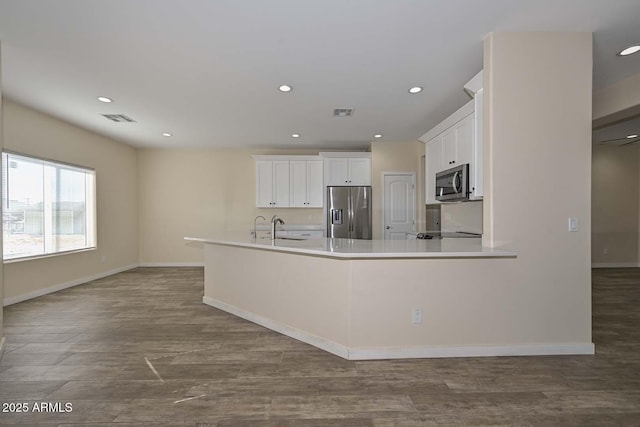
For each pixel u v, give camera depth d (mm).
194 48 2555
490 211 2451
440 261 2480
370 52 2637
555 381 2143
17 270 4020
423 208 6086
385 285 2471
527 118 2420
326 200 6082
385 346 2480
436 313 2492
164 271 6199
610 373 2238
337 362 2426
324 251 2369
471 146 3166
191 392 2041
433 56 2717
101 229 5570
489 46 2416
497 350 2486
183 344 2787
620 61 2863
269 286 3188
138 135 5504
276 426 1729
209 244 4023
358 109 4102
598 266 6500
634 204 6520
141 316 3549
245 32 2330
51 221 4543
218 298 3869
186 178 6777
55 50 2574
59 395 2010
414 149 6125
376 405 1903
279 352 2613
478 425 1729
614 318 3418
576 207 2461
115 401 1947
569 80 2428
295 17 2152
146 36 2375
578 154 2445
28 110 4059
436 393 2018
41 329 3146
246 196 6844
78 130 4977
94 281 5309
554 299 2486
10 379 2201
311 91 3471
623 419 1774
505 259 2480
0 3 1978
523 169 2432
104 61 2766
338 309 2557
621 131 5219
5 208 3838
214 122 4688
